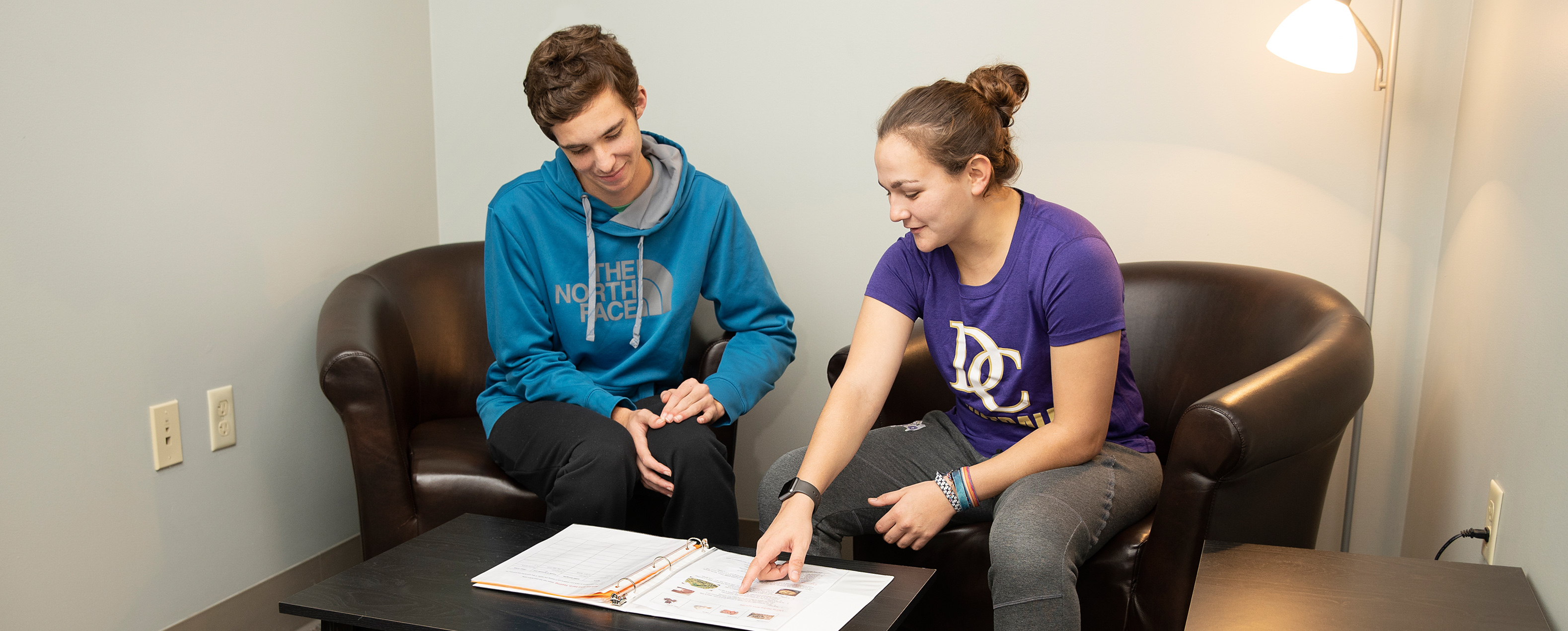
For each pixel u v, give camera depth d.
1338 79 1.87
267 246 1.91
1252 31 1.90
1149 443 1.48
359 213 2.17
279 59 1.92
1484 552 1.34
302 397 2.02
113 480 1.61
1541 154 1.26
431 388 1.98
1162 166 1.99
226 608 1.85
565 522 1.44
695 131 2.25
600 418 1.52
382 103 2.23
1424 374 1.88
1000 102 1.28
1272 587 1.02
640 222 1.74
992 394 1.41
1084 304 1.26
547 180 1.73
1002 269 1.33
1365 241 1.90
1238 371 1.63
